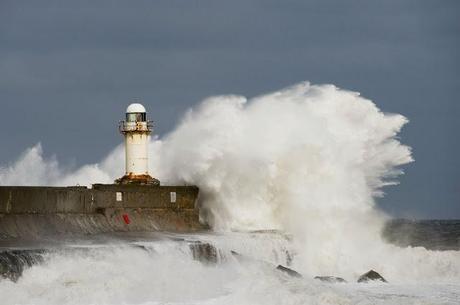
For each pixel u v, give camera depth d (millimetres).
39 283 84375
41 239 98062
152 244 96000
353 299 86875
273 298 85188
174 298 85688
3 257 83500
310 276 105000
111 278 86062
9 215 100250
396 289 97938
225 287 89625
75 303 82062
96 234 104625
